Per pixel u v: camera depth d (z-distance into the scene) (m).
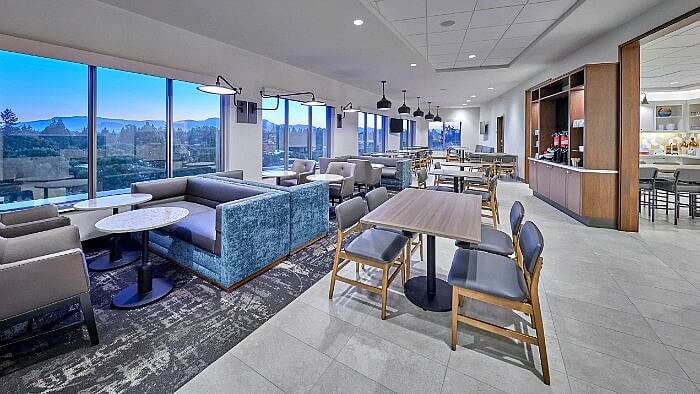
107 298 2.71
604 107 4.61
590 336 2.15
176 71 4.69
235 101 5.80
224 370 1.87
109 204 3.29
